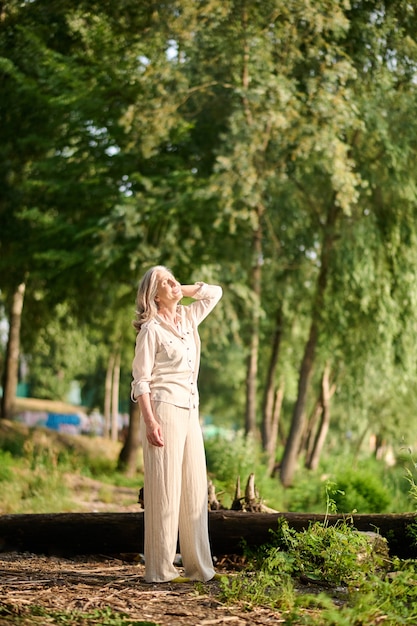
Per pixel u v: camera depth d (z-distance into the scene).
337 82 21.03
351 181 20.45
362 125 20.39
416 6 19.88
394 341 24.05
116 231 21.66
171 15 19.81
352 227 23.42
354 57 20.77
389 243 23.56
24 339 32.53
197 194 21.19
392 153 21.45
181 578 7.17
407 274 23.48
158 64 21.06
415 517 8.59
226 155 21.73
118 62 21.91
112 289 25.58
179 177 22.31
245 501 9.54
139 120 20.62
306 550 7.66
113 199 22.91
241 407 53.16
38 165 23.08
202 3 19.48
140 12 20.52
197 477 7.32
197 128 24.12
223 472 19.67
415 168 22.38
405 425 30.91
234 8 19.66
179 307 7.54
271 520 8.72
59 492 15.14
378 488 15.13
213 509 9.59
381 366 24.47
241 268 23.80
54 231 23.38
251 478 9.62
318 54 20.53
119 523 8.99
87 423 53.44
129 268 23.62
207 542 7.36
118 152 23.14
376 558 7.29
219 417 53.69
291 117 20.27
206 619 5.89
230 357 42.94
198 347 7.49
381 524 8.65
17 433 27.02
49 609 6.05
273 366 30.12
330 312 25.20
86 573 7.80
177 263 22.80
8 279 27.42
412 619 5.74
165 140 22.30
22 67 22.42
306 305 27.02
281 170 22.67
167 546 7.15
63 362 58.44
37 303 31.22
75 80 21.72
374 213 23.66
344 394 27.36
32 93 22.34
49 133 23.64
